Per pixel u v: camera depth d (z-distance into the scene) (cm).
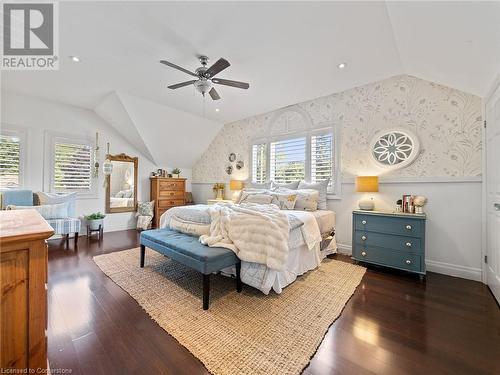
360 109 341
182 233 280
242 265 221
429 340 156
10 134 381
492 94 220
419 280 255
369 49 251
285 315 184
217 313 187
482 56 191
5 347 83
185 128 510
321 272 277
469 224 260
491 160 227
